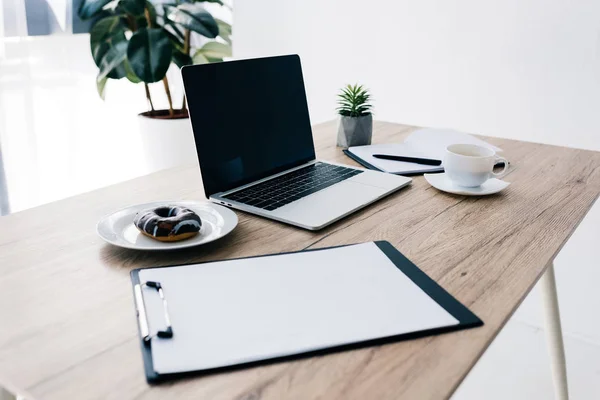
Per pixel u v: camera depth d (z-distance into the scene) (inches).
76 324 22.1
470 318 23.0
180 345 20.7
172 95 117.8
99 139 106.8
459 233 32.2
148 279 25.5
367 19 81.9
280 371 19.6
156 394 18.3
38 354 20.1
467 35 73.7
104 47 96.0
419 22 77.2
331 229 32.4
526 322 77.0
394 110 83.3
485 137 56.7
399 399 18.3
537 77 69.8
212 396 18.3
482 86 74.3
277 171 41.7
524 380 65.2
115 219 31.5
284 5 90.3
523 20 69.0
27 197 94.5
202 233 30.7
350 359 20.3
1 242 29.5
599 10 63.7
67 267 27.0
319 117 92.1
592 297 71.7
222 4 99.8
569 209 36.7
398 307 23.7
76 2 95.9
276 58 42.9
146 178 41.4
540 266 28.3
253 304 23.6
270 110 41.7
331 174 41.8
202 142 36.1
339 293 24.7
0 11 86.2
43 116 95.7
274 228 32.4
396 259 28.4
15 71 89.7
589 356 70.1
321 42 87.9
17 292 24.5
